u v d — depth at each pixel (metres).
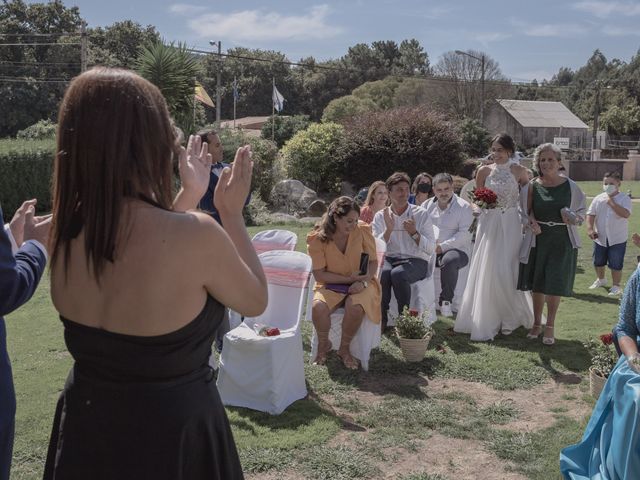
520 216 6.57
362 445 4.22
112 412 1.66
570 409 4.85
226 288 1.75
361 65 89.56
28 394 5.06
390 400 4.99
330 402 4.98
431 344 6.50
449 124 21.73
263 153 18.92
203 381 1.77
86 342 1.69
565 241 6.24
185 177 2.04
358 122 21.94
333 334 6.05
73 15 53.97
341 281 5.93
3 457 2.10
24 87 48.16
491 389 5.29
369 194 7.73
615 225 8.88
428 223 6.91
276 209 18.64
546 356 6.07
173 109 16.30
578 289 9.20
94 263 1.64
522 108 71.00
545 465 3.93
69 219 1.71
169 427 1.66
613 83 93.56
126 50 56.34
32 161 18.34
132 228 1.65
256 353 4.71
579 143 70.75
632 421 3.07
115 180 1.64
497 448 4.15
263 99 80.88
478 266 6.66
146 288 1.64
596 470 3.41
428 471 3.87
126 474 1.65
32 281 1.92
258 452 4.07
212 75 79.06
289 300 5.36
